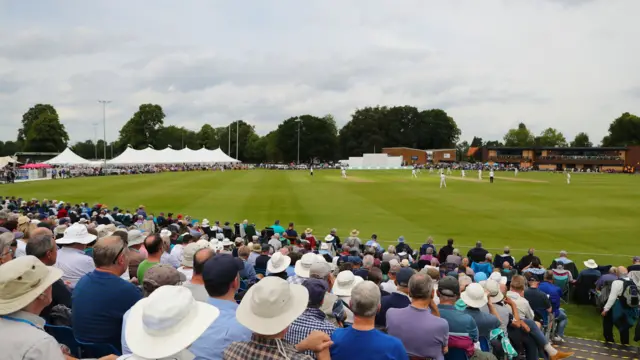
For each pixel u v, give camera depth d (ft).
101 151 582.35
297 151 505.25
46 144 432.66
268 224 97.25
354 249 52.65
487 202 130.62
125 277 28.58
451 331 19.42
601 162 395.96
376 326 22.62
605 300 39.52
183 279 24.86
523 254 72.08
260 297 12.25
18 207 89.56
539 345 25.70
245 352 12.31
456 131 611.47
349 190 166.40
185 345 11.57
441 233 87.76
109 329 17.26
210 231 71.10
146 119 489.26
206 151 333.42
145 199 136.67
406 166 410.93
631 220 100.68
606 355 34.09
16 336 12.19
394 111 561.02
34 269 13.08
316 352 13.39
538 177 254.47
